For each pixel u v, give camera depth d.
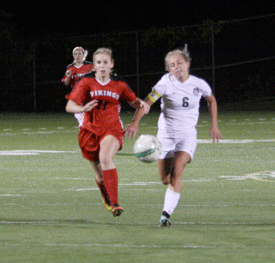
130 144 47.22
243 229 18.66
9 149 44.75
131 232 18.38
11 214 21.31
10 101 96.50
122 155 40.09
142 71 90.94
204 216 20.81
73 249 16.36
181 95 20.25
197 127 63.78
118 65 90.62
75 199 24.50
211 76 90.12
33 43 93.88
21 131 61.47
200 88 20.53
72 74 39.53
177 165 19.80
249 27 90.00
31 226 19.31
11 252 16.05
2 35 94.00
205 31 89.12
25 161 37.56
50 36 102.88
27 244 16.94
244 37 90.00
